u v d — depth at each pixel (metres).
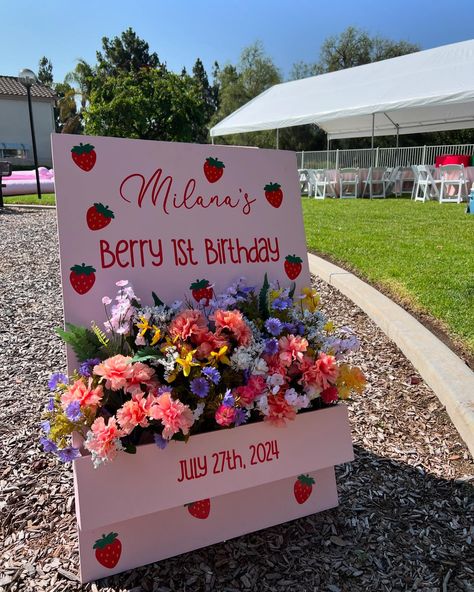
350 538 1.88
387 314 3.77
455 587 1.67
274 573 1.72
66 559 1.76
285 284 2.12
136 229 1.87
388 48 36.19
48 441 1.60
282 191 2.15
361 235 7.12
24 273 5.68
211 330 1.86
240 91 38.09
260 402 1.68
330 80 18.97
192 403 1.67
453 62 15.02
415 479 2.21
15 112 34.50
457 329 3.47
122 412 1.51
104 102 15.48
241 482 1.72
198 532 1.78
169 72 16.14
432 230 7.62
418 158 16.41
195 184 1.98
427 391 2.90
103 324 1.79
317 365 1.76
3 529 1.90
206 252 1.98
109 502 1.55
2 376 3.16
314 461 1.84
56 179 1.76
